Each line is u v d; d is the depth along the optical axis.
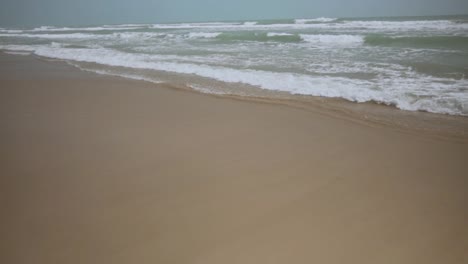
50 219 2.14
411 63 7.99
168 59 10.59
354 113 4.46
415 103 4.75
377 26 22.92
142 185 2.59
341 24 27.22
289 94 5.65
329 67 8.05
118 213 2.21
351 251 1.81
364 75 6.88
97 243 1.91
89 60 10.99
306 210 2.20
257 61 9.52
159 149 3.34
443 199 2.26
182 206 2.29
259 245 1.88
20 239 1.94
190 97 5.65
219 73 7.79
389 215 2.11
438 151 3.09
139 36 24.72
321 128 3.89
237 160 3.04
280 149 3.28
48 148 3.36
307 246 1.86
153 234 1.99
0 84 7.11
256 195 2.42
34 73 8.59
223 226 2.06
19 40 24.61
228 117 4.43
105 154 3.21
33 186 2.57
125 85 6.80
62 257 1.80
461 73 6.49
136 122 4.28
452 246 1.81
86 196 2.43
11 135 3.78
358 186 2.49
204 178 2.70
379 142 3.37
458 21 21.83
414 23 22.78
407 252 1.78
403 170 2.73
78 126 4.12
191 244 1.90
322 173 2.73
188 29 31.55
